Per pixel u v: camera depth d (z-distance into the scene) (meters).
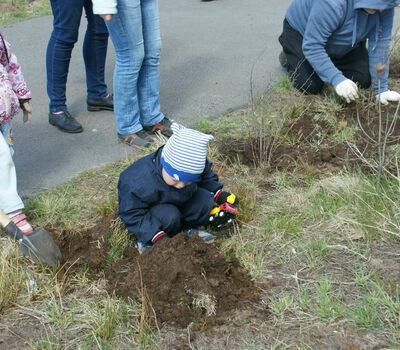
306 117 4.64
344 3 4.43
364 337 2.37
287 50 5.26
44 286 2.81
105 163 4.14
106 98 5.13
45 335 2.51
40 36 8.02
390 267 2.80
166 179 2.89
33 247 2.94
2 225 3.03
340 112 4.72
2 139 3.04
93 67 4.93
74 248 3.16
